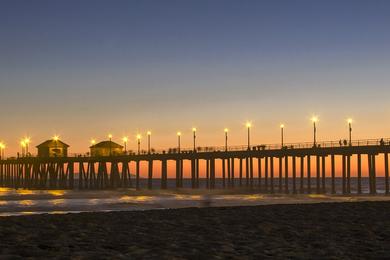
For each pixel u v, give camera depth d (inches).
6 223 1015.6
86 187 4485.7
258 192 3297.2
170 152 3814.0
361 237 850.1
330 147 2856.8
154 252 692.1
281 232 917.2
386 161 2736.2
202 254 677.3
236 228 979.3
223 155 3378.4
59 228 950.4
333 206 1465.3
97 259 636.1
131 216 1216.8
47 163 4690.0
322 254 684.1
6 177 5428.2
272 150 3105.3
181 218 1167.6
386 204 1534.2
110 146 4441.4
